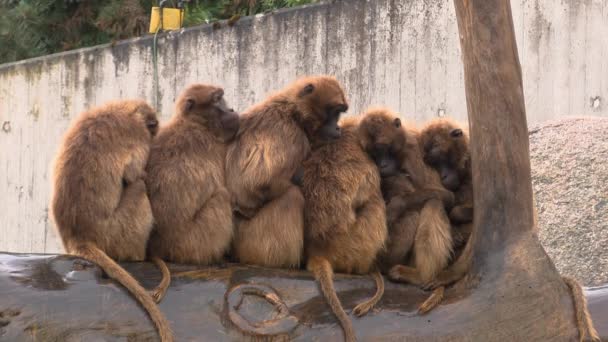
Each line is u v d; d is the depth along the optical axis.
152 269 9.35
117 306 8.84
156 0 22.41
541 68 16.09
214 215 9.61
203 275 9.34
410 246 10.05
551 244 12.44
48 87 19.02
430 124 10.59
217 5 22.03
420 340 9.23
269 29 17.58
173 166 9.62
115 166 9.33
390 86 16.91
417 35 16.72
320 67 17.31
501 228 9.78
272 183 9.73
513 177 9.81
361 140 10.20
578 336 9.47
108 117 9.57
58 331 8.70
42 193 19.08
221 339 8.94
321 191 9.89
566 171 12.86
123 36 22.17
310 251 9.88
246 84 17.73
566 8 15.95
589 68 15.84
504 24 9.78
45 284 8.89
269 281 9.38
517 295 9.56
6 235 19.44
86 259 9.09
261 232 9.73
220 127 9.96
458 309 9.47
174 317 8.97
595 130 13.26
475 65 9.82
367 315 9.31
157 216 9.60
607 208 12.44
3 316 8.70
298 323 9.11
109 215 9.28
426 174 10.41
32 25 22.91
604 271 12.07
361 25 17.03
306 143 10.09
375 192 10.02
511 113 9.81
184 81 18.08
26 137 19.22
